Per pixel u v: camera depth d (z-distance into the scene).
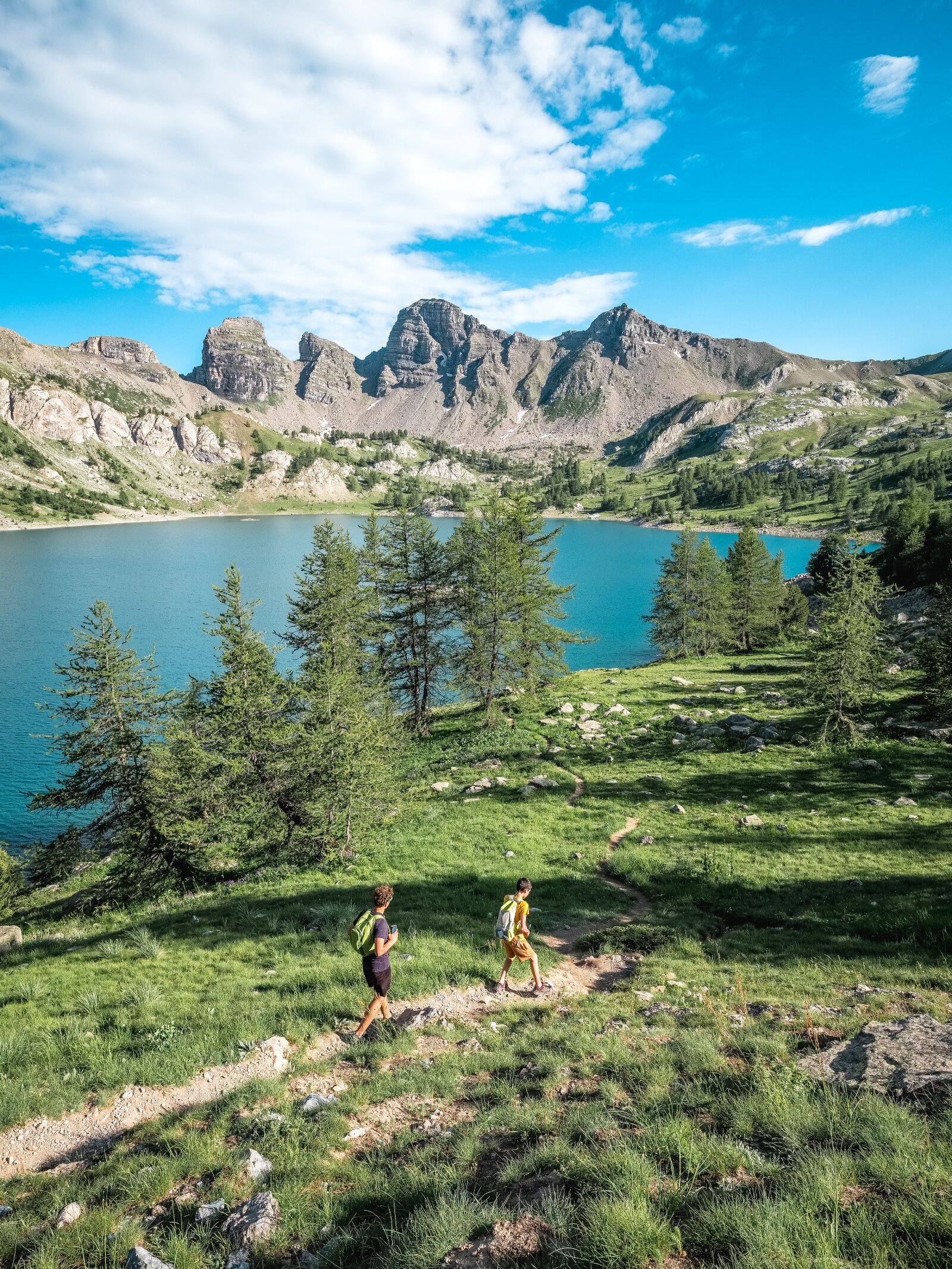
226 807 26.67
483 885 21.31
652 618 74.38
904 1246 3.81
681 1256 4.12
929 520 83.38
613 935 16.84
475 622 44.28
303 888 22.31
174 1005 12.18
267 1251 5.24
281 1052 9.95
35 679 74.69
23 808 46.97
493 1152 6.45
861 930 16.06
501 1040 10.30
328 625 37.09
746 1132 5.87
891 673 45.94
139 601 118.31
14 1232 6.06
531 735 43.19
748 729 38.78
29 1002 12.94
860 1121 5.56
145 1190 6.54
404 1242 4.75
